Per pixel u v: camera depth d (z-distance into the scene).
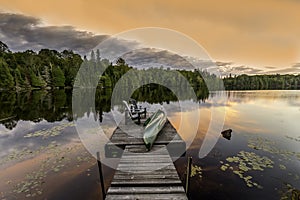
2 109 13.64
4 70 31.39
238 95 29.09
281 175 4.20
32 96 23.16
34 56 44.19
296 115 12.30
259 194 3.50
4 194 3.46
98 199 3.34
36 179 4.03
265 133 7.82
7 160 5.02
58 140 6.77
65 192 3.55
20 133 7.70
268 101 20.70
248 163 4.80
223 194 3.48
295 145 6.26
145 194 2.96
